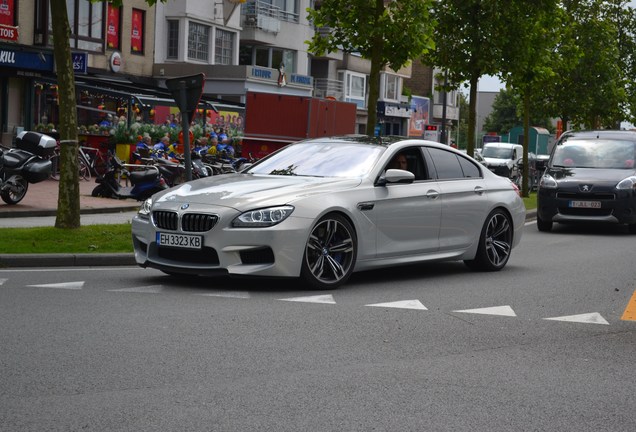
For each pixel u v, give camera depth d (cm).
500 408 586
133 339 750
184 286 1040
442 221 1189
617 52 4031
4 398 577
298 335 788
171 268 1014
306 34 5888
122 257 1259
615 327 889
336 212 1045
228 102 4019
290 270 1000
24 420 534
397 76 7444
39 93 3559
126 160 3072
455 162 1245
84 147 2889
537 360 729
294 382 632
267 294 995
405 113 7506
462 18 2752
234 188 1041
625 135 2211
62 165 1420
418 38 2075
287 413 560
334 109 3222
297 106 3077
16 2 3509
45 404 566
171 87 1507
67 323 809
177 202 1023
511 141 6312
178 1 4694
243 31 5462
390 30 2055
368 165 1120
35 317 834
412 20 2069
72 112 1421
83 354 695
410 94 7775
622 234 2069
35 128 3353
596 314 950
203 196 1024
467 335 820
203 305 916
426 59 2864
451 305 977
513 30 2764
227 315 866
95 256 1245
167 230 1015
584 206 2042
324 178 1091
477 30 2739
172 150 2842
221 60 5119
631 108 5128
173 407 566
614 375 688
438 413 570
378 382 640
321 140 1189
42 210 1906
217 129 3528
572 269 1345
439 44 2772
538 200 2091
